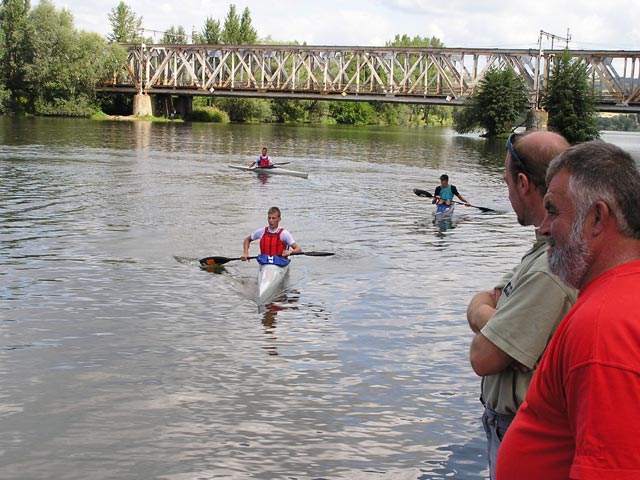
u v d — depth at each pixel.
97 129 66.19
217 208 21.12
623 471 2.11
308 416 7.18
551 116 75.25
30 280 12.00
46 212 19.11
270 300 11.32
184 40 132.62
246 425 6.96
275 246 13.12
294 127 97.06
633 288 2.28
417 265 14.05
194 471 6.10
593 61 76.50
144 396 7.57
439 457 6.39
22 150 40.03
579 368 2.24
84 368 8.30
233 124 96.56
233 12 126.12
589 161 2.47
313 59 98.06
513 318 3.42
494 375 3.78
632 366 2.13
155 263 13.55
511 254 15.45
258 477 6.03
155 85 96.12
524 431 2.60
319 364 8.59
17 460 6.22
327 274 13.09
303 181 30.03
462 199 21.17
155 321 10.08
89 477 5.98
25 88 87.25
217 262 13.52
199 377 8.12
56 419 7.00
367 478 6.03
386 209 22.22
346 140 67.69
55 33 84.94
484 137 83.94
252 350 9.03
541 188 3.52
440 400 7.62
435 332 9.88
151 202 21.83
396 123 136.75
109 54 89.81
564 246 2.53
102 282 12.04
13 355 8.62
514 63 81.75
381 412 7.30
